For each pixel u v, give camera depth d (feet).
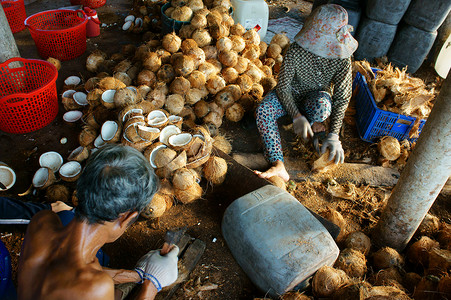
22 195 9.53
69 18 16.49
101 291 3.80
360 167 11.75
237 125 13.02
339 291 6.87
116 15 20.49
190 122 11.14
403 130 11.94
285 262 6.85
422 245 8.52
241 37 13.67
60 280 3.80
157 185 4.49
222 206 9.65
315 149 11.07
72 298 3.71
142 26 18.06
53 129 11.88
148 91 11.18
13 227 6.55
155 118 9.82
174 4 14.12
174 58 11.96
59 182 9.77
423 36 15.64
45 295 3.77
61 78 14.17
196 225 9.03
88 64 14.07
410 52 16.28
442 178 7.30
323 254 7.06
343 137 13.02
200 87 11.71
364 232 9.75
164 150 8.90
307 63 10.27
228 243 7.97
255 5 15.24
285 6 23.24
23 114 11.09
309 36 9.62
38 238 4.32
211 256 8.20
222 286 7.63
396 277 7.90
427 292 7.13
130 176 3.93
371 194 10.82
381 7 15.47
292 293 6.96
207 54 12.88
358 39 16.96
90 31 17.56
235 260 8.10
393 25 15.89
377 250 9.09
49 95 11.52
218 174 9.53
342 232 9.09
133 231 8.79
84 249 4.09
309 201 10.50
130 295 6.80
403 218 8.25
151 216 8.70
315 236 7.29
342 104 10.54
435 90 16.14
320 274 7.12
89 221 4.05
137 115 9.41
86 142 10.41
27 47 16.42
